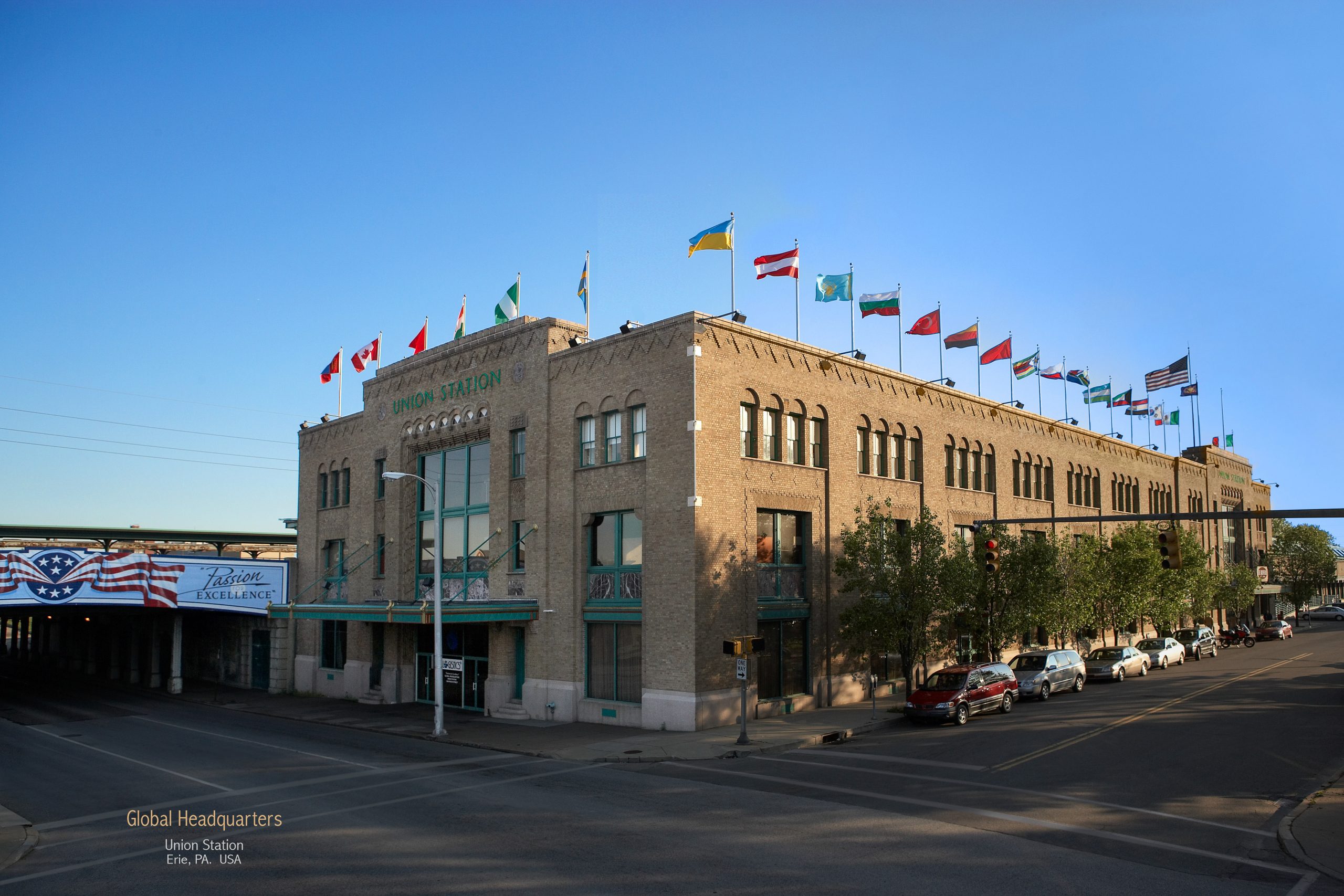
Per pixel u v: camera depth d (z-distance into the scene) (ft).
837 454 115.65
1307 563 323.78
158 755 87.20
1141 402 196.13
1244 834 51.49
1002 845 48.78
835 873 43.98
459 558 125.49
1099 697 115.03
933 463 133.59
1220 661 165.58
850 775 69.97
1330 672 138.00
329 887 43.29
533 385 114.11
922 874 43.57
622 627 102.94
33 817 60.95
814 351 113.19
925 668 128.06
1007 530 142.20
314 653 151.23
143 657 188.44
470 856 48.01
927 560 106.01
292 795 66.49
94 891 43.83
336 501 153.89
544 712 107.65
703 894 40.98
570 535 107.55
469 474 125.08
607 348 105.81
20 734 105.60
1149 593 157.58
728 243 105.40
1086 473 176.24
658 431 99.50
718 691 96.02
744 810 58.08
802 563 110.83
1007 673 106.63
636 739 90.43
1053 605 127.65
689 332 97.55
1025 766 71.05
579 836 51.90
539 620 109.91
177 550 206.90
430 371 132.05
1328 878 43.52
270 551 224.33
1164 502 208.74
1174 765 70.13
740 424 102.89
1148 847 48.67
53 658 238.68
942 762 74.23
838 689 112.57
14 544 186.50
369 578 140.05
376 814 59.21
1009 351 146.51
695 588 94.38
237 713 127.85
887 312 125.70
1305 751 74.84
